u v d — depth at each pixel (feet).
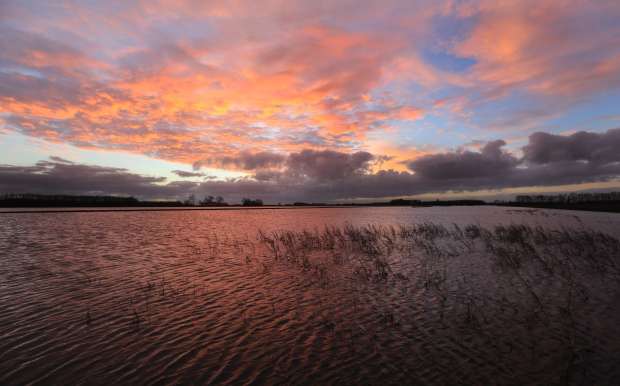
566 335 27.27
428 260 60.29
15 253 65.87
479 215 239.71
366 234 97.35
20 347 25.52
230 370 22.44
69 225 133.59
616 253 62.85
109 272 50.26
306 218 215.92
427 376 21.56
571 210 289.53
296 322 30.81
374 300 37.09
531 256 60.95
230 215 257.14
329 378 21.42
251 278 47.16
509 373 21.79
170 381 21.11
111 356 24.25
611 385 20.34
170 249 73.36
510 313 32.60
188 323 30.53
